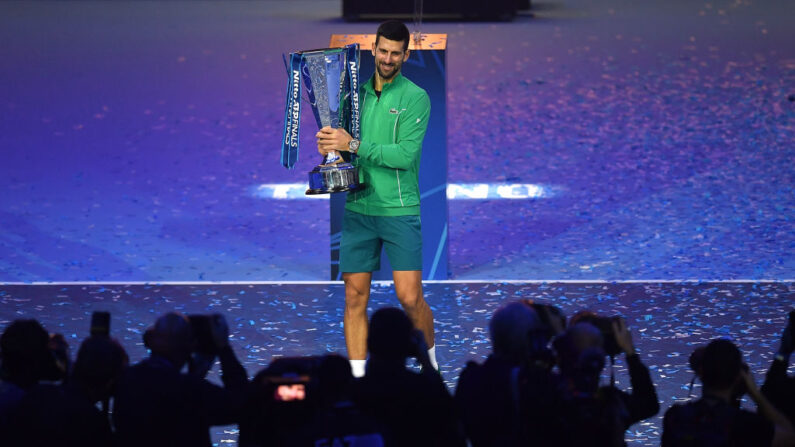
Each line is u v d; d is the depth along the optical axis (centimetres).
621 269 2717
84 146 4259
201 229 3175
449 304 2417
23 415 1141
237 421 1219
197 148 4250
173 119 4709
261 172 3894
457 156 4084
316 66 1806
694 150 4041
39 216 3303
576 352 1169
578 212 3309
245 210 3400
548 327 1249
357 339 1923
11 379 1236
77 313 2352
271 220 3281
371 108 1881
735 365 1164
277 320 2309
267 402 1119
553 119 4603
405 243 1888
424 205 2614
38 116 4734
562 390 1136
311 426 1085
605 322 1288
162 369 1205
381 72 1842
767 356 2044
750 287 2505
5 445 1141
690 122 4459
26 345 1218
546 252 2897
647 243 2955
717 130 4312
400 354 1182
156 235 3105
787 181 3591
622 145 4166
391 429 1165
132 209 3403
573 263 2786
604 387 1155
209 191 3634
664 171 3778
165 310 2380
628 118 4569
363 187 1877
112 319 2308
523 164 3938
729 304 2377
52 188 3653
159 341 1214
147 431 1187
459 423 1192
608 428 1127
